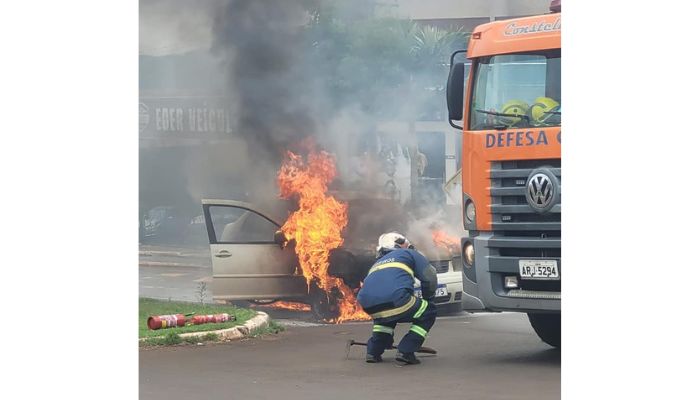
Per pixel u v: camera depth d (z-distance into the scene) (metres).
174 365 9.48
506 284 9.60
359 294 9.80
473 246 9.77
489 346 10.95
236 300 13.59
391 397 8.05
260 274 13.45
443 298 13.30
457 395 8.12
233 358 9.91
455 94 10.27
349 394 8.16
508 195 9.48
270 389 8.39
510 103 9.55
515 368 9.45
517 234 9.48
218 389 8.37
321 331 11.98
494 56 9.75
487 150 9.61
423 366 9.59
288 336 11.47
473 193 9.77
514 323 13.09
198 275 24.28
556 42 9.38
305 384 8.61
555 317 10.70
